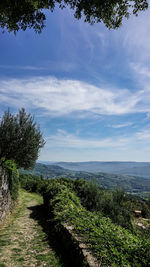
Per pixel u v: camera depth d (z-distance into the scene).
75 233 3.20
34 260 2.98
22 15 3.25
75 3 3.37
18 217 6.76
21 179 21.80
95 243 2.67
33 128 8.31
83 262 2.32
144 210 9.09
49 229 5.05
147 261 2.08
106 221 4.14
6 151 7.38
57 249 3.53
